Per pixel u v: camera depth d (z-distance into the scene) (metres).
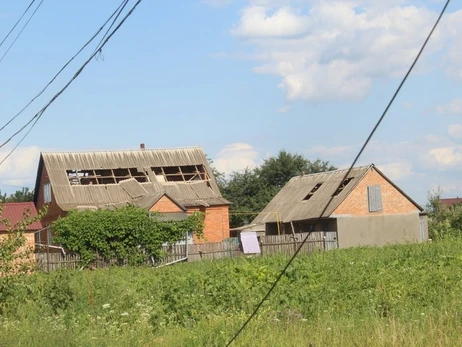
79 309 19.28
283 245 53.00
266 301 18.59
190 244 50.50
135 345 14.10
